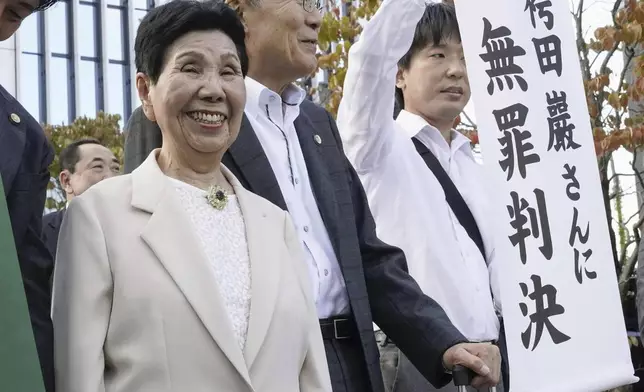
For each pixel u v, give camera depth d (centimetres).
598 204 380
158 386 297
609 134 866
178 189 329
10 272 278
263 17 399
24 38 2584
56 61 2609
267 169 379
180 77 329
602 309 376
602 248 379
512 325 374
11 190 308
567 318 374
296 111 407
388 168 452
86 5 2653
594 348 375
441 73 479
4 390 270
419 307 386
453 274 446
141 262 309
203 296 306
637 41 880
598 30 895
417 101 486
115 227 315
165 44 332
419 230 448
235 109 336
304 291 339
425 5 428
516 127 382
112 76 2666
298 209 386
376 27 425
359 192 409
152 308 303
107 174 694
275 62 402
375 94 433
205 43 333
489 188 381
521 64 384
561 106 383
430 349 378
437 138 480
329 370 373
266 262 326
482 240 471
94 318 304
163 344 300
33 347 276
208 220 327
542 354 373
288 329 321
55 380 303
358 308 380
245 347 310
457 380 365
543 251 377
